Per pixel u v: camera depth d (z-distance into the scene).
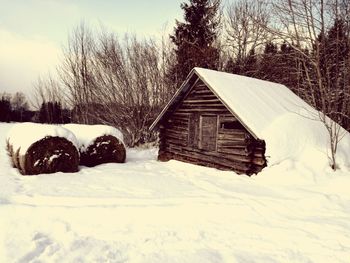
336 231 6.43
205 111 13.19
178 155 14.56
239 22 27.08
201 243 5.92
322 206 7.81
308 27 11.65
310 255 5.53
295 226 6.73
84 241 5.77
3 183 9.56
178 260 5.22
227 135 12.23
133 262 5.11
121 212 7.30
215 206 7.83
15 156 11.90
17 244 5.39
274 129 11.20
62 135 11.57
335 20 12.01
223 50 27.56
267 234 6.35
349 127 14.65
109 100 23.33
